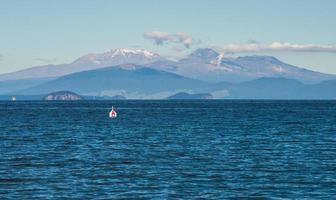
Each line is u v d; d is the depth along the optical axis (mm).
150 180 121250
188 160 150625
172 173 129750
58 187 113625
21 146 183250
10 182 118125
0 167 137500
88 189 112188
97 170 133500
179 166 140000
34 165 140875
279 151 171750
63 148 178125
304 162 147875
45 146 183500
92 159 152125
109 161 148375
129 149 175875
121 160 150250
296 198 106062
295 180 122000
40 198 104688
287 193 109875
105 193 109000
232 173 130250
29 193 108438
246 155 161625
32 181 119188
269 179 123188
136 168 136625
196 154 163625
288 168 137750
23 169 134500
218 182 119625
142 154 163250
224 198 105938
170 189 112688
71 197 105625
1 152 166625
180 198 105500
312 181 120812
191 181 120438
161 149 176250
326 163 146250
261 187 114875
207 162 147125
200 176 126250
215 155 161375
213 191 111188
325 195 108375
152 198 105312
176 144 191750
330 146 186500
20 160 149750
